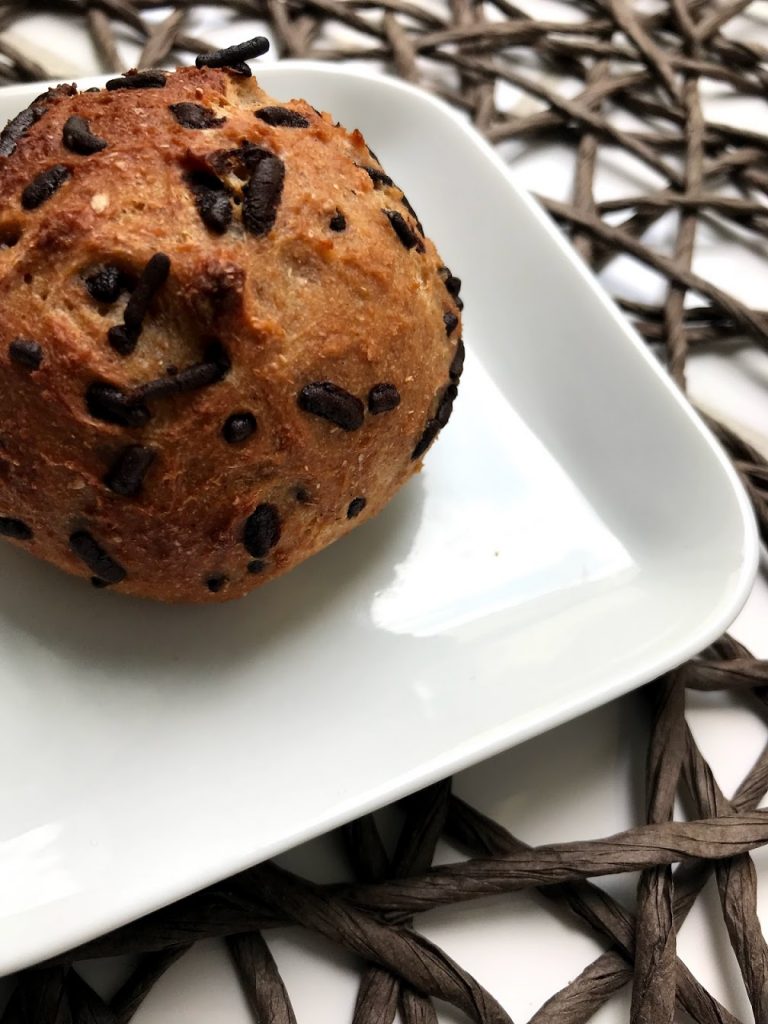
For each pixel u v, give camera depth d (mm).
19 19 238
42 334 134
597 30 262
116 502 141
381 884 153
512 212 201
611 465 187
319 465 147
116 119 142
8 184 141
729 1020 152
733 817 163
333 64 207
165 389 132
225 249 135
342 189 148
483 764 168
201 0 246
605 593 178
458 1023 153
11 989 145
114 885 137
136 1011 146
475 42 254
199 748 158
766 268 235
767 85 260
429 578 179
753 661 180
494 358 199
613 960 155
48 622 165
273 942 153
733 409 215
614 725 174
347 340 143
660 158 244
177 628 167
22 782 152
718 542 173
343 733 160
